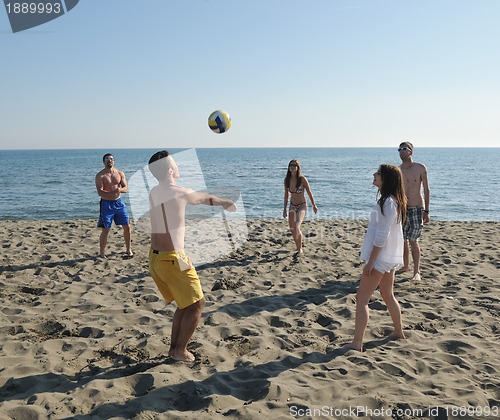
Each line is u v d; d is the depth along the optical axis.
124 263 7.50
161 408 3.03
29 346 4.08
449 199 24.33
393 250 3.92
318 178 38.91
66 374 3.56
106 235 7.84
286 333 4.53
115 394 3.23
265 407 3.03
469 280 6.48
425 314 5.05
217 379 3.46
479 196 25.84
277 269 7.14
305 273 6.99
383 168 3.85
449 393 3.25
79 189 29.47
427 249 8.90
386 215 3.76
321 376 3.53
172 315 5.03
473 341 4.27
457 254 8.38
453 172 50.88
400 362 3.75
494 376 3.55
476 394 3.21
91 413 2.97
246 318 4.97
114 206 7.77
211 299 5.63
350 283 6.39
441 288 6.09
